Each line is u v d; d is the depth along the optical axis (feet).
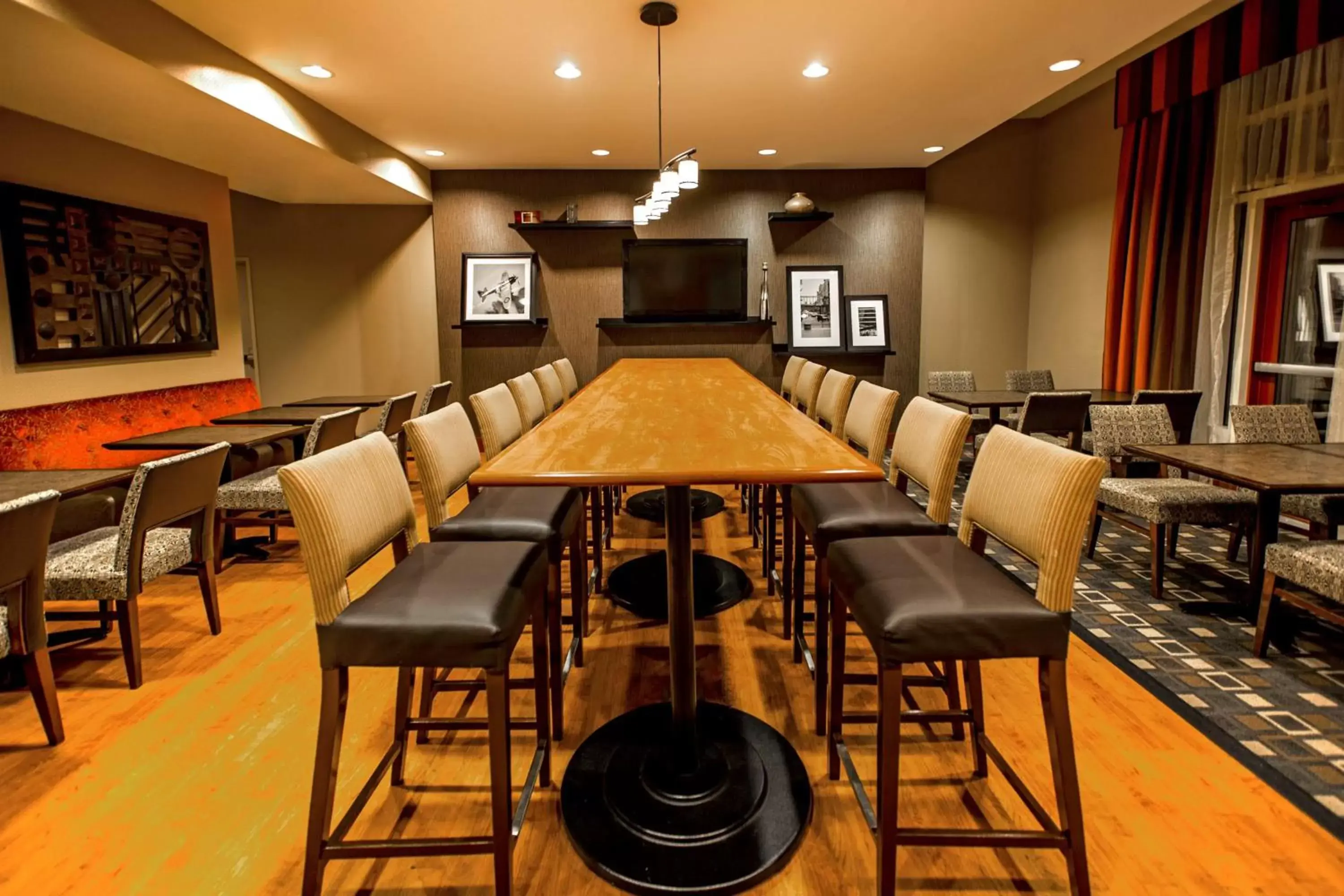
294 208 21.18
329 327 21.70
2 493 7.98
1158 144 16.20
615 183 20.68
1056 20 10.57
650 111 14.79
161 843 5.44
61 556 8.16
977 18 10.48
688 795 5.67
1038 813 4.83
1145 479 11.32
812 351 21.15
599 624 9.35
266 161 15.31
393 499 5.54
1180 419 13.24
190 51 10.30
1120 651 8.38
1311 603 7.66
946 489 6.35
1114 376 17.92
